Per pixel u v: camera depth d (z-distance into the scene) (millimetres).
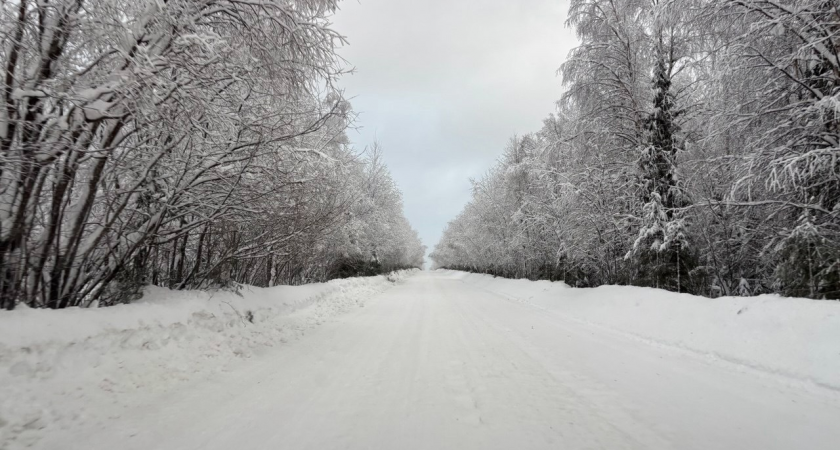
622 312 9102
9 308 3922
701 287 9578
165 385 4234
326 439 3129
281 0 5129
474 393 4352
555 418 3615
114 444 2941
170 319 5094
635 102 11328
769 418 3625
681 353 6285
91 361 3764
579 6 12422
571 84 12883
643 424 3480
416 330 8719
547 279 19906
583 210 13273
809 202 7516
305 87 5906
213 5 4848
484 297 18422
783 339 5199
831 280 5777
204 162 5777
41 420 3016
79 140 4043
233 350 5781
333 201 10430
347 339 7574
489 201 28391
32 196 4078
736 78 8438
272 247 8367
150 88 3881
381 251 28562
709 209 10188
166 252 7129
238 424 3404
